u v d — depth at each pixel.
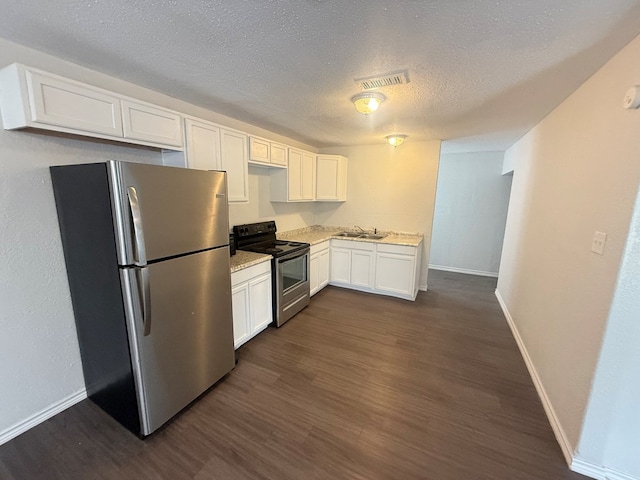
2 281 1.64
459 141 4.20
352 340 2.94
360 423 1.88
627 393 1.43
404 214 4.49
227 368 2.31
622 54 1.51
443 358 2.64
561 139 2.31
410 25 1.35
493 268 5.40
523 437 1.78
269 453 1.66
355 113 2.80
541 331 2.32
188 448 1.69
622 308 1.38
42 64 1.68
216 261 2.12
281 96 2.35
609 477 1.51
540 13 1.24
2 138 1.58
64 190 1.73
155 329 1.72
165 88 2.20
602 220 1.56
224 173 2.13
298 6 1.22
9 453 1.65
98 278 1.71
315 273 4.11
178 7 1.24
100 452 1.65
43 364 1.85
